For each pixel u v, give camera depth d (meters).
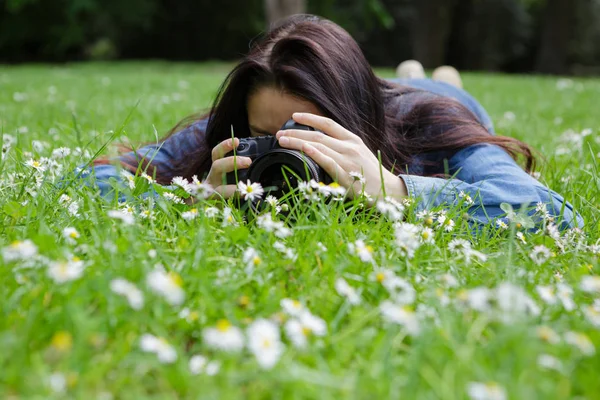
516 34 25.06
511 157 2.48
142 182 1.99
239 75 2.05
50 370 1.00
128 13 19.89
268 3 10.34
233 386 0.99
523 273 1.46
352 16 22.92
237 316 1.20
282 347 1.06
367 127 2.15
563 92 8.14
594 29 25.50
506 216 1.94
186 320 1.17
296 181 1.84
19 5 18.17
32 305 1.17
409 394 0.95
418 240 1.61
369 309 1.27
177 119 4.34
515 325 1.08
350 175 1.85
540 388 0.97
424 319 1.20
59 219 1.71
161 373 1.01
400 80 3.54
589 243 1.87
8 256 1.22
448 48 24.83
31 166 2.02
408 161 2.34
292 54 2.06
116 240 1.42
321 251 1.47
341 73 2.08
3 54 20.52
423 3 20.59
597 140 3.61
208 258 1.42
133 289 1.10
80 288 1.20
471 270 1.53
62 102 5.47
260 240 1.52
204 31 22.47
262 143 1.97
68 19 19.22
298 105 2.02
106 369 1.00
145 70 13.83
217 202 1.82
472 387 0.93
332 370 1.05
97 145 3.12
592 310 1.23
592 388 1.00
